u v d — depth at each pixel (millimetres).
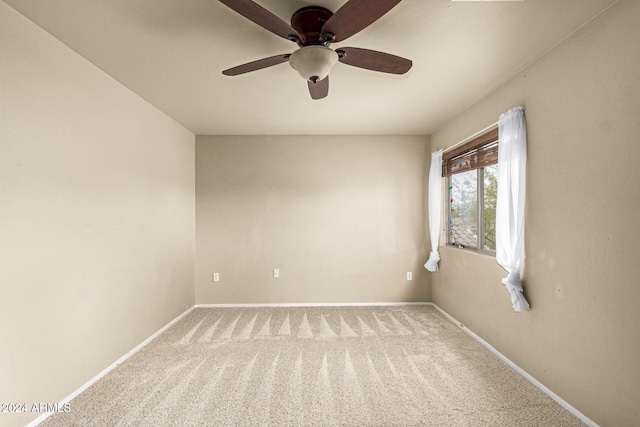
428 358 2627
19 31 1696
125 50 2066
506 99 2531
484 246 3164
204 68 2324
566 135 1919
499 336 2658
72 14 1691
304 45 1718
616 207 1609
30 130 1767
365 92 2785
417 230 4195
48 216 1883
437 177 3850
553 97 2021
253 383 2246
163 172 3322
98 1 1584
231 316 3750
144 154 2949
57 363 1945
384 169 4203
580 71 1814
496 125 2729
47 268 1876
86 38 1926
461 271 3355
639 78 1494
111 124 2463
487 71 2375
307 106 3137
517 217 2273
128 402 2018
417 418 1860
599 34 1691
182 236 3785
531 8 1647
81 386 2141
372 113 3352
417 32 1872
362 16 1417
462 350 2781
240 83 2594
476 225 3281
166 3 1600
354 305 4164
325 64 1714
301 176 4191
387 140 4195
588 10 1661
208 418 1861
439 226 3889
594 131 1728
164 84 2605
